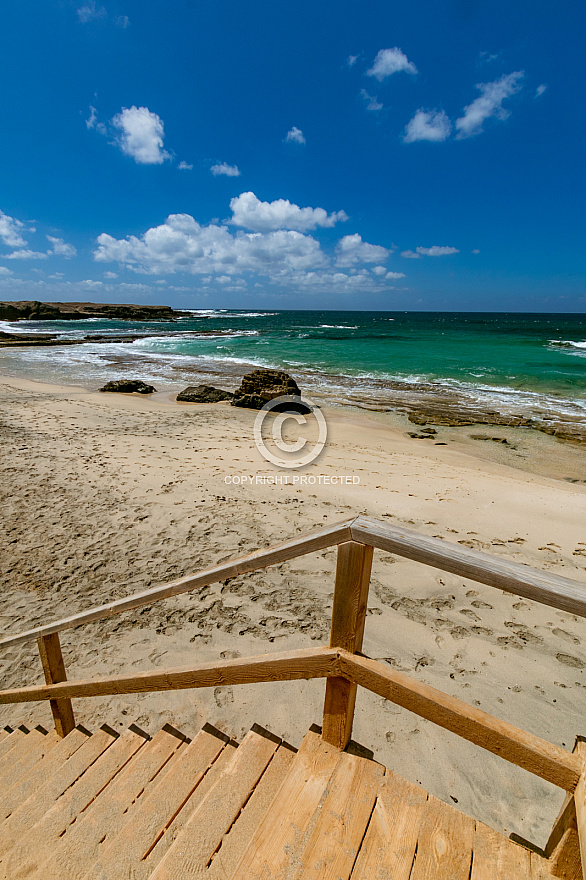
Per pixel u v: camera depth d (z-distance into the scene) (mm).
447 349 31641
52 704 2750
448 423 13203
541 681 3307
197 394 16531
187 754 2102
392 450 10773
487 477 8742
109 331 49719
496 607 4262
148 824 1803
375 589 4543
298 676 1572
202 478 7879
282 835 1395
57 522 6160
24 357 28047
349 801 1474
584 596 1026
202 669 1811
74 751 2646
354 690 1549
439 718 1303
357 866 1306
